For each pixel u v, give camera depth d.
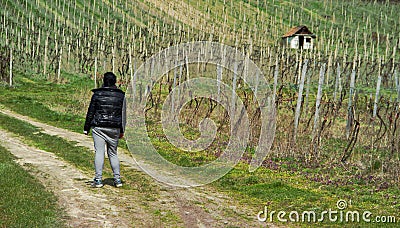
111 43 45.72
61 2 58.16
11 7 52.53
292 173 12.50
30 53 41.62
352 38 65.06
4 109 23.92
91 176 10.30
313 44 60.09
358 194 10.34
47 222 6.79
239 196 9.82
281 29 67.38
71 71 40.78
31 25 49.62
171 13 65.94
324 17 74.94
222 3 73.88
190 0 72.25
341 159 13.87
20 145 14.38
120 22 57.69
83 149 14.31
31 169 10.53
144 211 7.96
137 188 9.62
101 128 9.12
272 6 76.06
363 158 14.11
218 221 7.80
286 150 14.66
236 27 65.50
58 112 23.36
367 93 31.22
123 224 7.12
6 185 8.48
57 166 11.14
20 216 6.91
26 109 24.05
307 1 79.88
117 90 9.28
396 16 77.62
